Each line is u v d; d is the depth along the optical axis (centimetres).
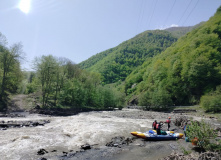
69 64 7288
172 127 2377
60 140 1480
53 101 5384
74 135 1669
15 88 5719
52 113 3741
